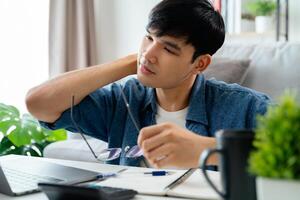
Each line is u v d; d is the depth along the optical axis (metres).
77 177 0.88
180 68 1.11
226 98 1.24
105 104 1.30
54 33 2.81
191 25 1.08
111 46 3.18
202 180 0.84
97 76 1.23
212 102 1.24
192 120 1.20
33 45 2.80
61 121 1.23
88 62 3.05
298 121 0.44
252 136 0.54
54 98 1.20
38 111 1.21
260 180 0.46
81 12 2.94
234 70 1.88
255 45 2.01
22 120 2.19
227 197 0.55
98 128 1.30
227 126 1.19
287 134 0.43
